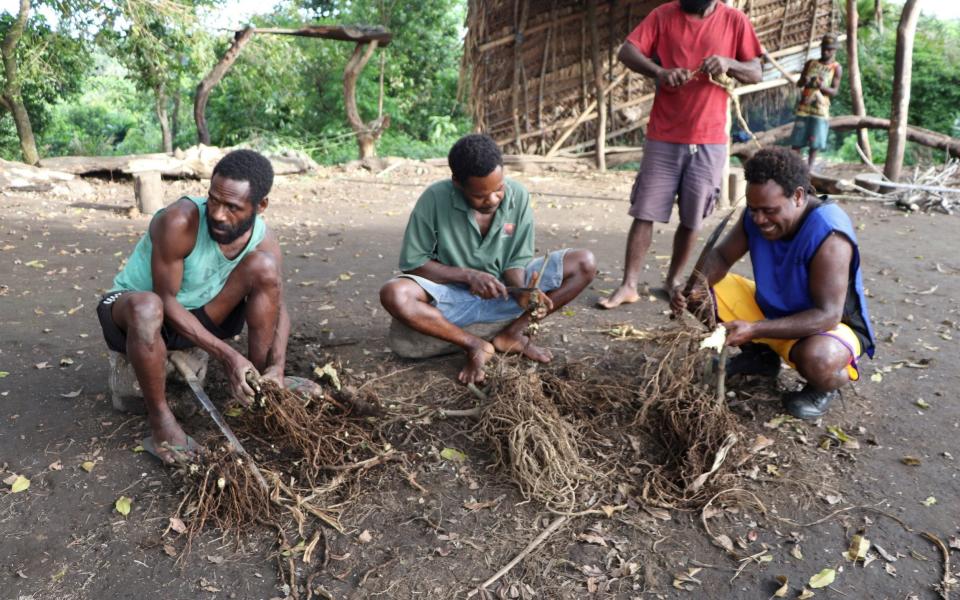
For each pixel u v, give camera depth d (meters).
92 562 2.42
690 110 4.59
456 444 3.08
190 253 2.91
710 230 7.56
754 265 3.36
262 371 3.20
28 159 12.79
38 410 3.32
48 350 4.00
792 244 3.16
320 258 6.17
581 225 7.85
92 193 9.29
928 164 17.45
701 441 2.95
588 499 2.76
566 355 3.91
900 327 4.44
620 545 2.53
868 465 2.96
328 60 18.94
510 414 3.06
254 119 18.44
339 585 2.35
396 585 2.34
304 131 18.56
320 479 2.86
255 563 2.44
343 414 3.19
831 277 3.05
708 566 2.44
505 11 11.34
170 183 10.16
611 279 5.52
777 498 2.76
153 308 2.70
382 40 12.14
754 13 11.66
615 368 3.75
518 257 3.73
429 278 3.63
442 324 3.56
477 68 11.61
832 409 3.38
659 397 3.21
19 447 3.03
